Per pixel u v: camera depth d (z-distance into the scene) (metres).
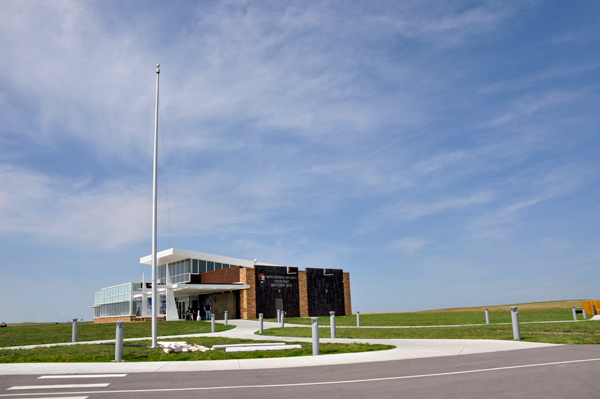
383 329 23.11
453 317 34.28
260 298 43.75
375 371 9.59
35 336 23.12
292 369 10.28
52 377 9.52
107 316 55.41
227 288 41.78
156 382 8.74
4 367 11.15
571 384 7.36
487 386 7.46
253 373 9.77
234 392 7.59
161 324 31.44
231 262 48.78
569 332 17.53
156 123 16.89
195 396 7.30
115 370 10.52
